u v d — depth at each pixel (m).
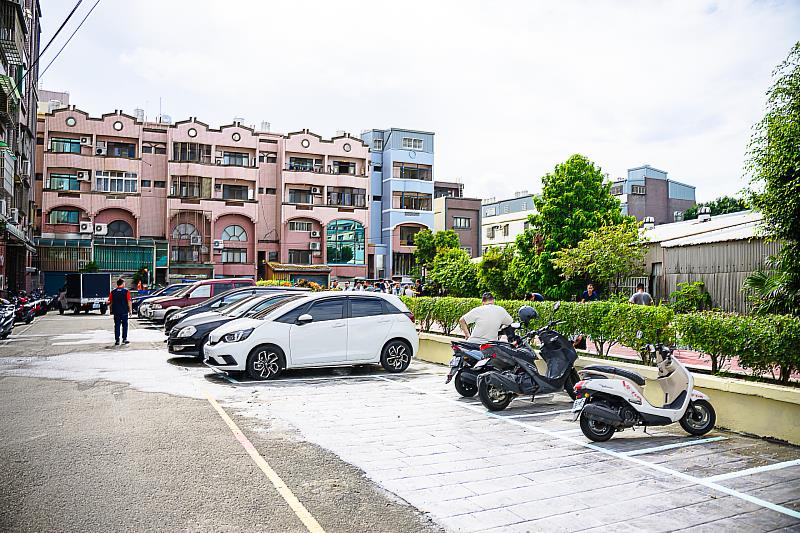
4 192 24.67
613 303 9.59
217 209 47.62
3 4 24.50
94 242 43.50
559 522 4.57
